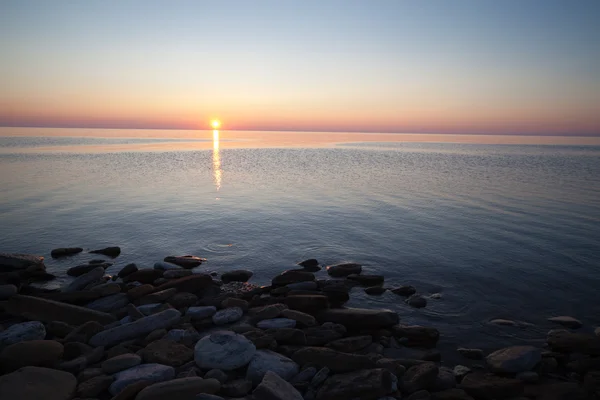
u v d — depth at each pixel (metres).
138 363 6.94
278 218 20.31
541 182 36.44
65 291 10.79
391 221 19.88
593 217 21.03
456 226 18.94
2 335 7.73
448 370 7.34
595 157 83.56
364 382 6.48
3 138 171.00
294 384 6.58
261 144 145.38
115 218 19.94
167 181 35.41
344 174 43.16
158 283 11.29
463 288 11.70
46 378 6.28
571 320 9.56
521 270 13.08
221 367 6.91
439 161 66.38
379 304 10.65
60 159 60.44
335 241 16.33
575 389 6.59
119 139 181.75
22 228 17.83
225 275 12.30
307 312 9.66
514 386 6.60
